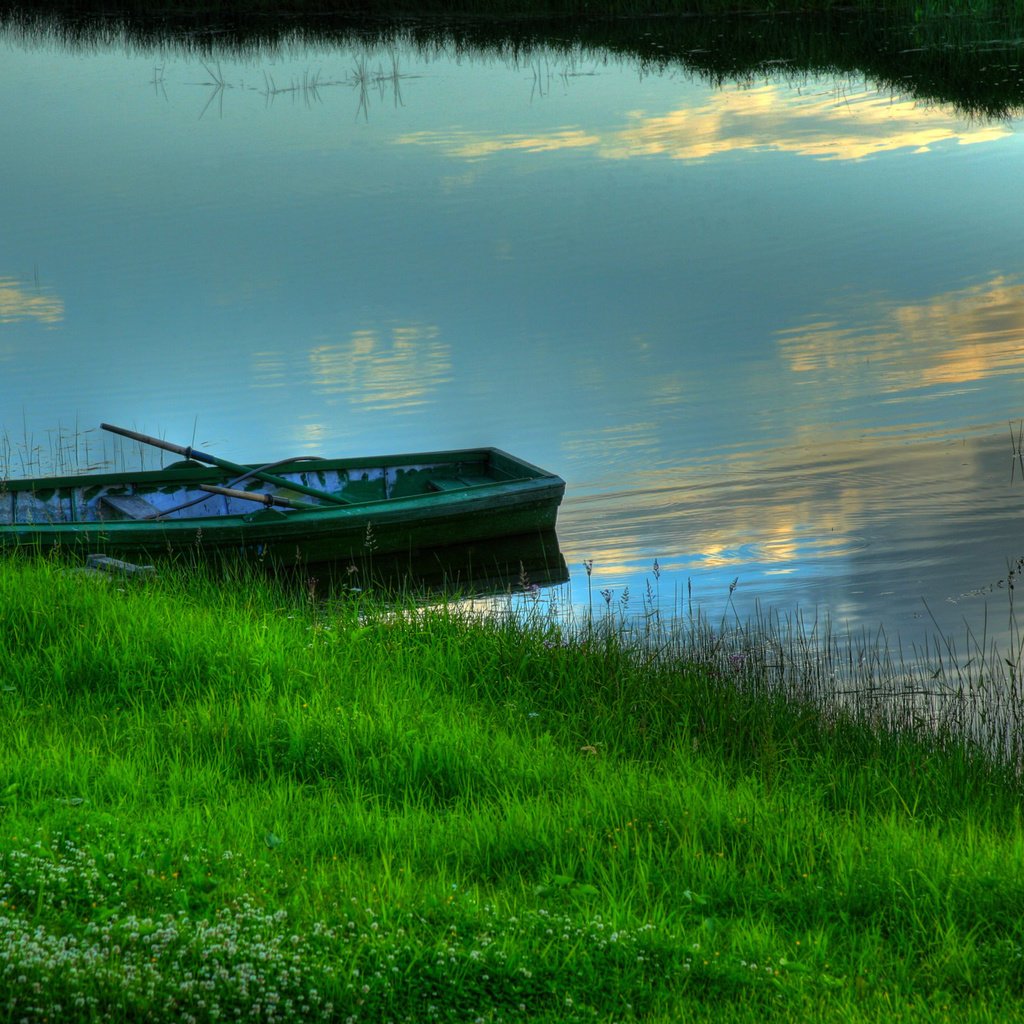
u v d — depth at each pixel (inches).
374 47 3036.4
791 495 1049.5
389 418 1208.8
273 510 970.7
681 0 3137.3
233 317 1455.5
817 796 565.3
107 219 1840.6
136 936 379.9
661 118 2358.5
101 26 3437.5
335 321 1453.0
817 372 1293.1
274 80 2770.7
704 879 468.4
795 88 2524.6
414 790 549.0
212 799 522.6
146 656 665.0
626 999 384.2
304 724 592.4
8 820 466.9
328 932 395.2
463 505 1003.9
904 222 1756.9
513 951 398.3
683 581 931.3
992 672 761.6
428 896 431.8
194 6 3585.1
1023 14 2780.5
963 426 1176.2
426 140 2272.4
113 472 1109.7
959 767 611.5
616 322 1440.7
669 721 670.5
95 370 1317.7
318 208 1877.5
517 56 2893.7
